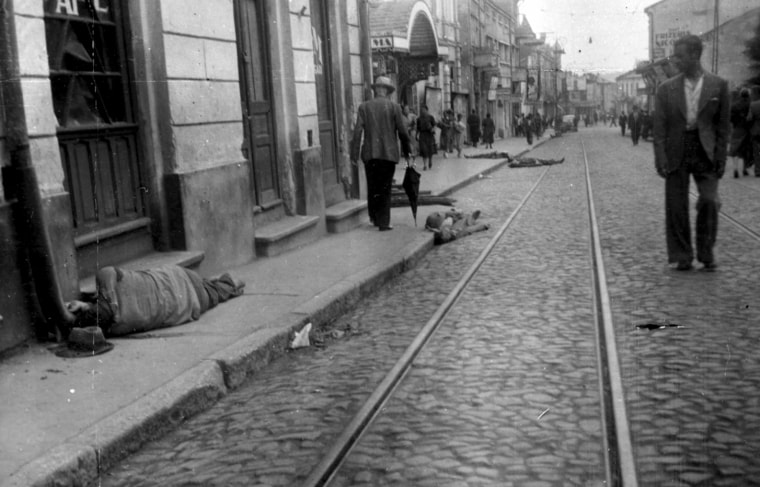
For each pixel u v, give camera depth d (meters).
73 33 6.68
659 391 4.46
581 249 9.41
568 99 106.56
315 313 6.48
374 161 11.26
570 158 29.73
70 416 4.22
